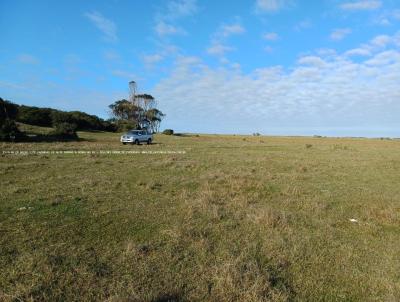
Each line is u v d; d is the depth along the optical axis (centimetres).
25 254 591
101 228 750
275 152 3195
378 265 597
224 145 4259
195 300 466
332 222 845
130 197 1046
